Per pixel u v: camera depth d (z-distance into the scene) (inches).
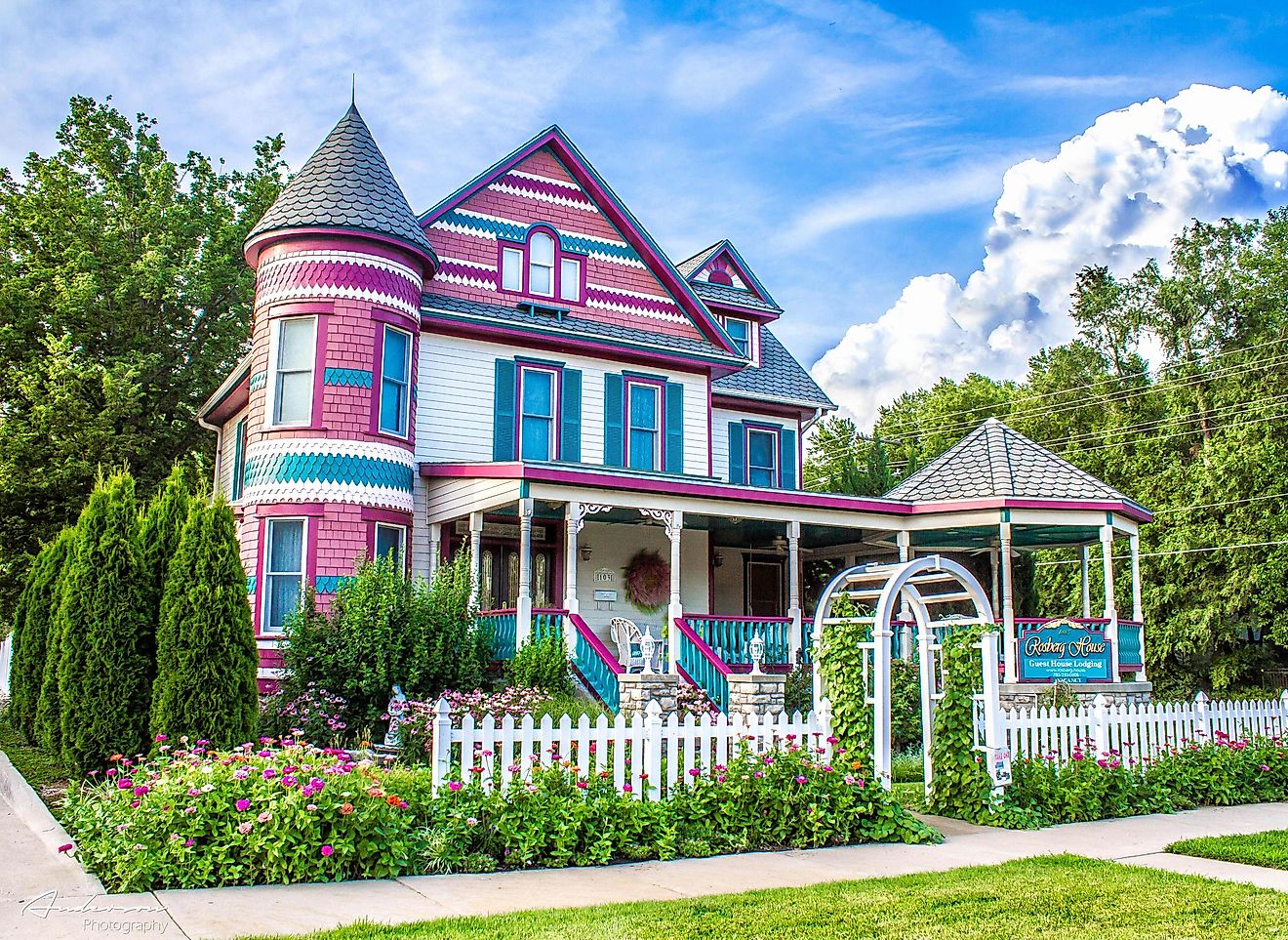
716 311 997.8
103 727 430.9
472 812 332.2
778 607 958.4
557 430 803.4
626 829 346.9
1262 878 318.3
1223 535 1376.7
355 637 566.3
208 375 1127.0
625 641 702.5
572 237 851.4
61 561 628.1
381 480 681.0
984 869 327.9
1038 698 725.9
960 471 824.3
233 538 446.9
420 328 740.7
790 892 291.6
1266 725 536.4
